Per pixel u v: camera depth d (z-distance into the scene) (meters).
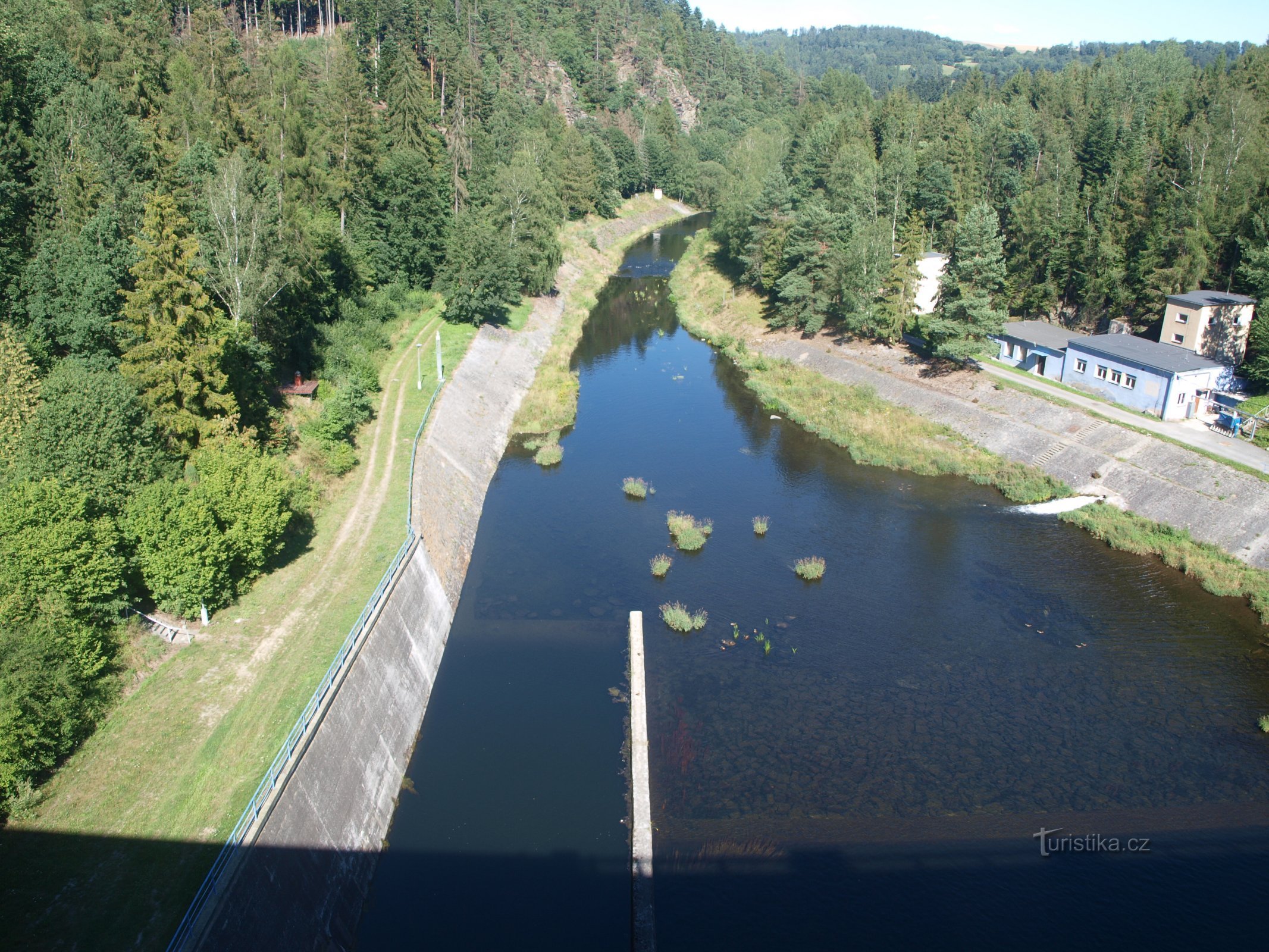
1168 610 44.41
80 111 52.44
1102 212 79.25
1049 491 56.97
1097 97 128.12
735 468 62.09
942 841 30.19
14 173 48.25
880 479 60.59
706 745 34.72
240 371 47.91
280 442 49.81
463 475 56.25
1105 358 65.38
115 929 21.61
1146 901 28.08
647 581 46.97
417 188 86.88
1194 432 58.66
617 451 64.88
